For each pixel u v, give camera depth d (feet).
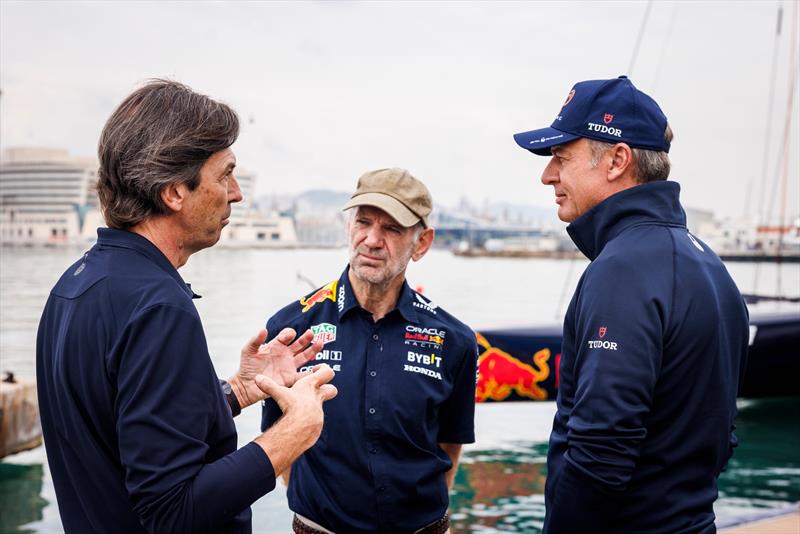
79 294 4.22
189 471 3.94
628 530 5.04
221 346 38.11
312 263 146.41
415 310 7.18
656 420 4.98
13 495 15.66
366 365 6.95
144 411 3.89
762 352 24.04
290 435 4.35
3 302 59.57
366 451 6.82
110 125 4.39
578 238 5.69
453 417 7.41
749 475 17.79
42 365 4.48
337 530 6.81
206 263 141.28
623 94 5.47
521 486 16.43
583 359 5.03
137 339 3.98
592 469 4.80
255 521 14.14
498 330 20.35
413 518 6.88
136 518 4.19
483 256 223.30
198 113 4.39
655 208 5.32
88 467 4.17
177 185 4.34
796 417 23.38
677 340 4.88
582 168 5.57
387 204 6.70
